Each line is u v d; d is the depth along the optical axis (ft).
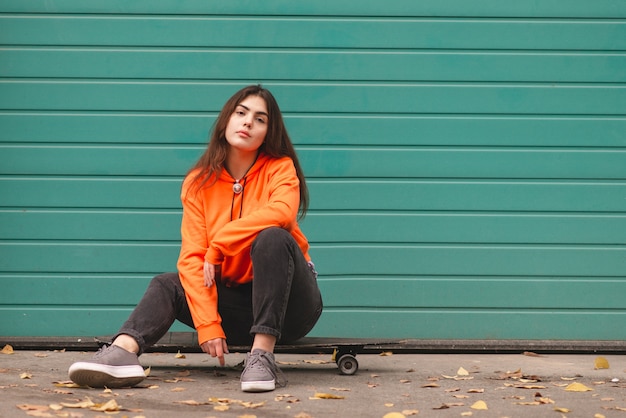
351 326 14.39
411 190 14.48
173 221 14.42
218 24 14.42
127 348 10.28
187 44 14.42
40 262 14.33
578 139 14.55
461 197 14.51
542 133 14.53
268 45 14.44
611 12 14.52
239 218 11.07
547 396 10.12
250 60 14.43
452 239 14.49
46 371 11.64
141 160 14.39
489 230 14.51
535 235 14.52
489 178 14.52
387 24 14.48
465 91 14.51
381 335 14.42
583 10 14.53
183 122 14.42
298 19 14.46
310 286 10.75
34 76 14.34
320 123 14.42
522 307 14.51
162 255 14.42
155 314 10.55
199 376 11.39
